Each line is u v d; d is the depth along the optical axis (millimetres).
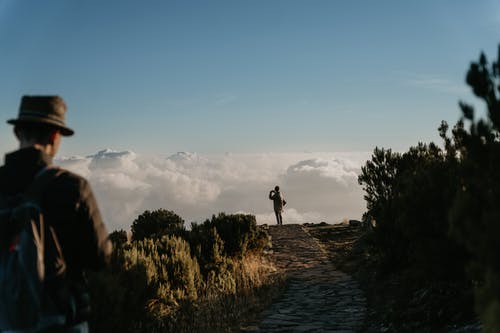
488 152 3574
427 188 6469
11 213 2383
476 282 5566
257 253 16656
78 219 2475
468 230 2707
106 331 5445
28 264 2293
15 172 2484
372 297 9867
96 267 2596
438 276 5926
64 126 2664
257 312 9539
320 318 8875
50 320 2354
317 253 17875
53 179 2473
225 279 11070
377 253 12539
